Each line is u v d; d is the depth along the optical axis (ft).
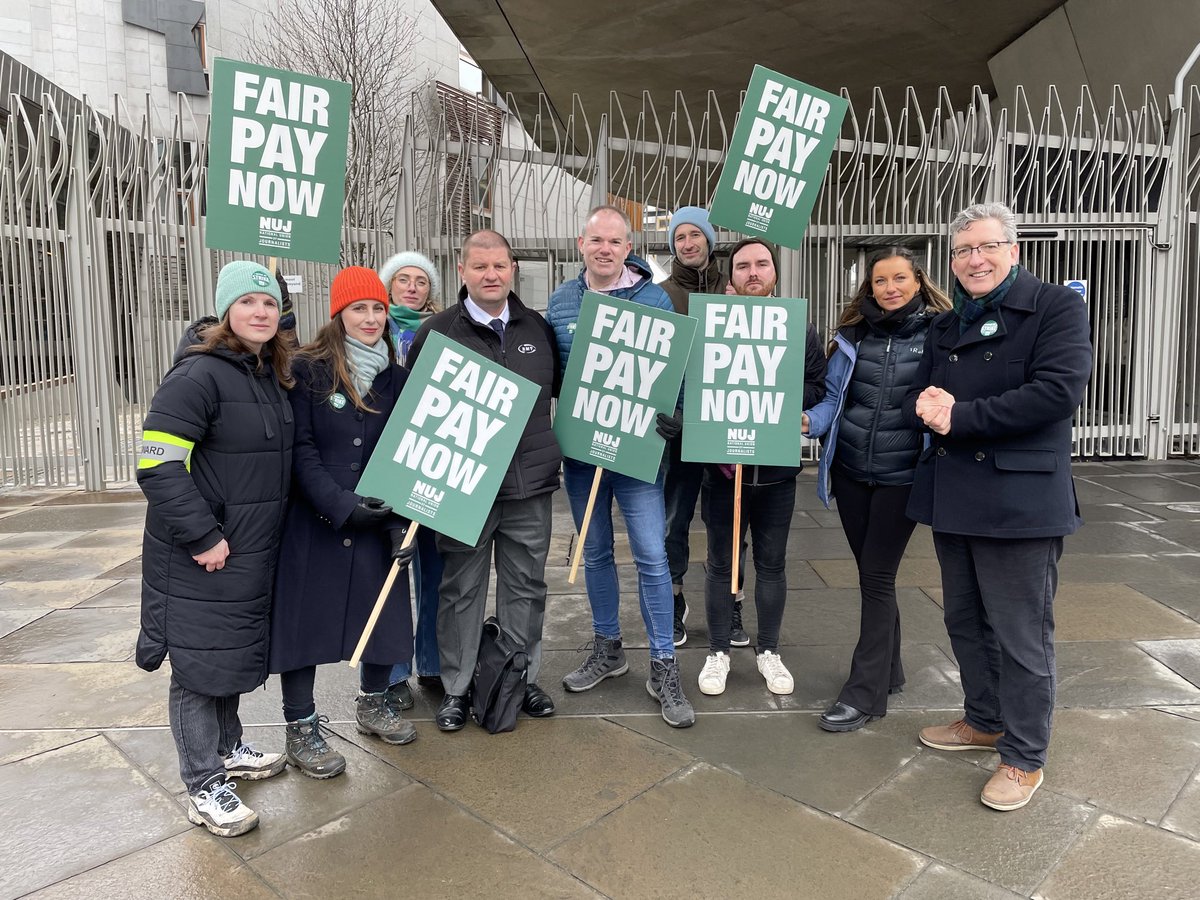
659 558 10.44
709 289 12.70
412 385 9.03
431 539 10.73
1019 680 8.16
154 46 64.54
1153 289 27.78
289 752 9.00
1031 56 39.19
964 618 9.06
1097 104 37.04
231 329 7.82
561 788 8.64
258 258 24.73
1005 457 8.04
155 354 24.73
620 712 10.48
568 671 11.85
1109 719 9.89
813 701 10.72
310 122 9.70
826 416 10.37
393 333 12.26
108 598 15.01
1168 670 11.28
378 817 8.11
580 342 10.15
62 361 24.50
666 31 39.88
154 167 23.82
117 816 8.13
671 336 9.91
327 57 51.90
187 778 7.89
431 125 25.48
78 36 62.44
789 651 12.42
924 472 9.06
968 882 7.05
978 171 27.12
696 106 51.24
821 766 9.05
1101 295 28.07
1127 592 14.52
